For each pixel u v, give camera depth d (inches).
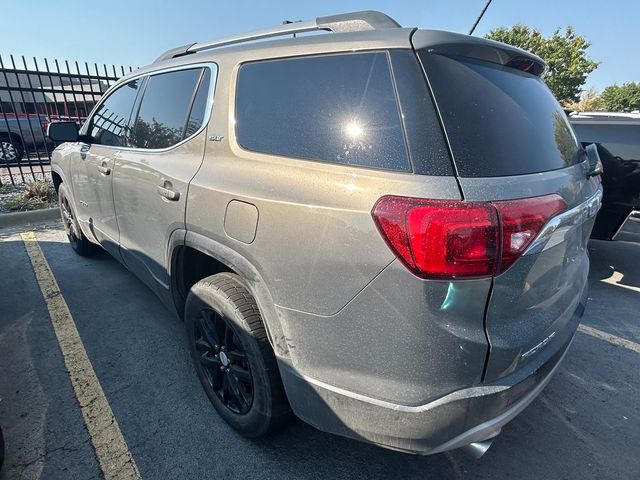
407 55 55.8
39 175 342.0
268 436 80.6
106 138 124.0
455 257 48.4
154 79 104.4
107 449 78.5
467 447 62.4
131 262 114.5
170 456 77.4
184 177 79.9
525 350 57.4
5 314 127.6
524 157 58.7
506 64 68.3
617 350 115.3
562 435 85.0
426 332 50.8
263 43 75.3
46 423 84.4
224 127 76.5
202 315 82.0
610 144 159.8
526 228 51.4
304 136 63.3
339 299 55.5
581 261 79.1
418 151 51.3
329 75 62.7
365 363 55.6
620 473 76.3
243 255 67.4
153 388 95.5
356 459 78.0
